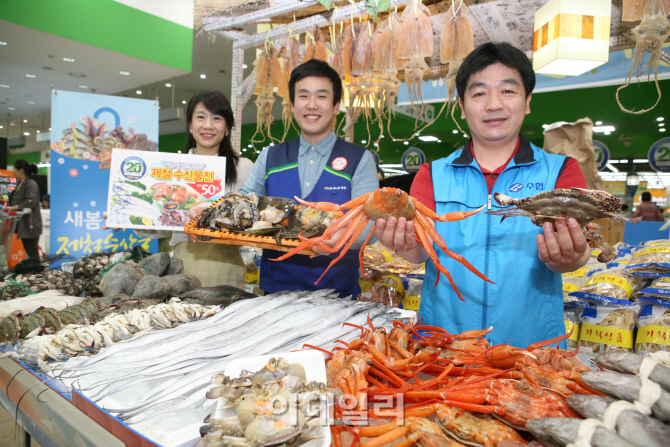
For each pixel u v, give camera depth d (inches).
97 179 95.0
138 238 98.8
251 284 120.3
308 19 120.3
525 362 35.2
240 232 63.9
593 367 47.2
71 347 45.8
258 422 26.9
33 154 703.7
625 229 134.9
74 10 214.5
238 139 141.6
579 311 75.5
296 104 75.7
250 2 115.2
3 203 111.2
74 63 269.4
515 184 54.5
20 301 60.4
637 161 476.1
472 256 55.9
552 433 26.5
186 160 78.1
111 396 36.0
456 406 32.4
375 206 42.4
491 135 53.1
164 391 36.2
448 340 42.6
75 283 72.6
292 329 47.8
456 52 112.9
